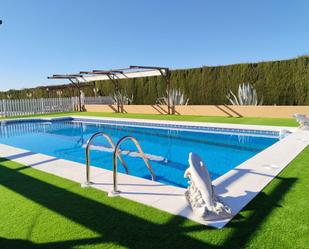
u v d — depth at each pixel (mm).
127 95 24250
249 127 11734
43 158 6938
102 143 11883
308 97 15195
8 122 18250
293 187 4531
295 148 7375
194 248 2852
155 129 14953
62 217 3633
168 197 4234
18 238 3131
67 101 25312
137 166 7934
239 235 3086
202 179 3770
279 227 3238
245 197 4160
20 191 4641
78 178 5297
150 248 2871
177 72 20281
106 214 3693
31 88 32281
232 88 17859
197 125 13367
